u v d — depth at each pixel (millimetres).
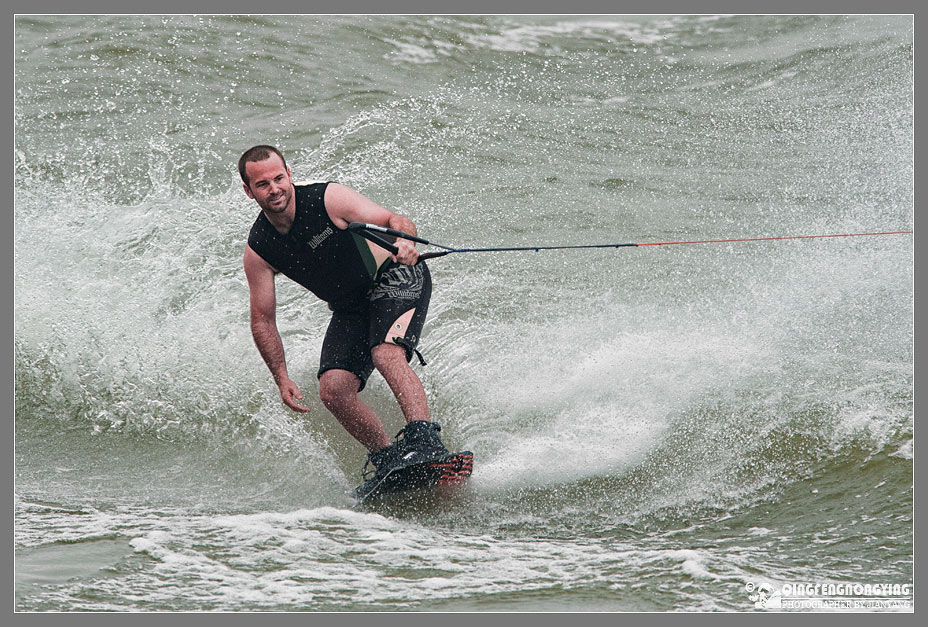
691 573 12789
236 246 23859
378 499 16172
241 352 20703
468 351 20578
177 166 29562
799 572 12969
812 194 28875
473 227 27234
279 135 32031
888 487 15602
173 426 19203
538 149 32188
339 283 16688
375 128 32500
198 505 16078
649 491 16312
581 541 14562
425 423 15953
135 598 11641
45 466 17750
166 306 22031
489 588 12273
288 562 13078
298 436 18812
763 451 17062
